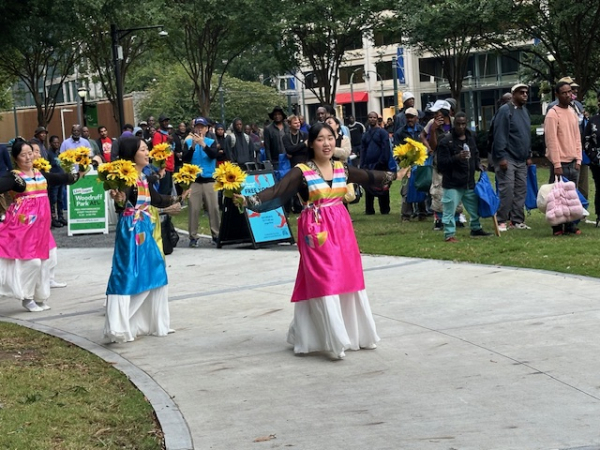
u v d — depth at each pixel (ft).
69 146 63.82
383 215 56.29
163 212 27.63
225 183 22.80
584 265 32.60
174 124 194.59
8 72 115.03
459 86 109.09
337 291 22.70
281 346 24.73
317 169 23.18
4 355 25.41
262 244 45.16
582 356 21.89
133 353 24.98
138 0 89.66
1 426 18.67
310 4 98.73
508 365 21.54
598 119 41.93
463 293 29.55
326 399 19.93
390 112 135.95
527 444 16.58
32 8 78.64
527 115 43.88
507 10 91.35
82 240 55.26
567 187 40.29
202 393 20.89
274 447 17.20
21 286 31.65
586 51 93.81
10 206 31.50
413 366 21.98
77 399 20.67
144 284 26.13
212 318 28.76
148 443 17.57
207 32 102.89
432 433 17.43
